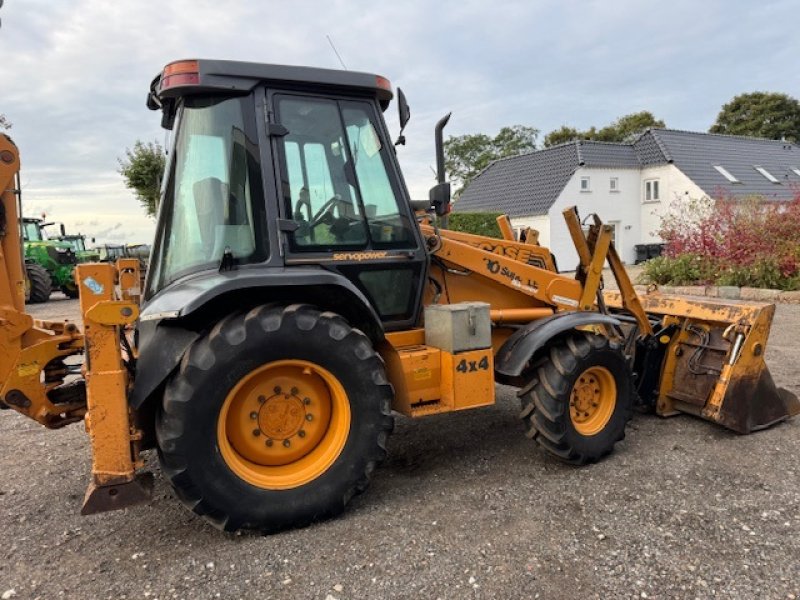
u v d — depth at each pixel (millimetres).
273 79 3209
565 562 2654
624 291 4535
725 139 28422
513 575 2568
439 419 4766
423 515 3129
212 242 3156
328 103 3398
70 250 17234
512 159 29359
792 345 6914
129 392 2834
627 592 2436
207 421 2775
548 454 3969
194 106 3168
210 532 3025
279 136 3229
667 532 2883
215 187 3164
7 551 2895
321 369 3031
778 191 25406
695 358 4410
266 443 3057
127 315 2717
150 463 3949
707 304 4398
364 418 3107
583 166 25125
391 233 3592
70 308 13531
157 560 2773
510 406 5055
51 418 3074
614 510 3127
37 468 3996
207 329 2904
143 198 14234
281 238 3195
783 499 3193
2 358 2932
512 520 3049
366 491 3461
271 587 2537
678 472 3590
